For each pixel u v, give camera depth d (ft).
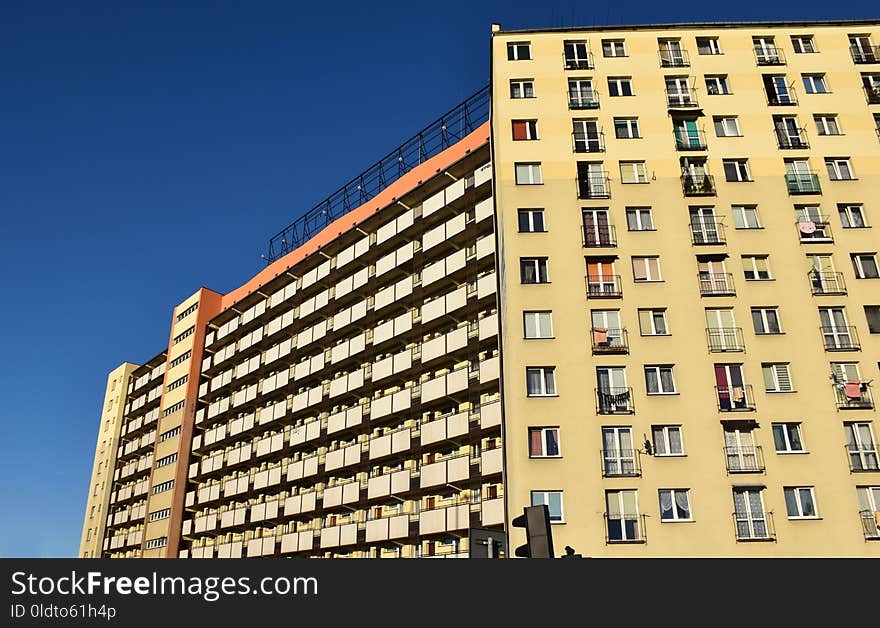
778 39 137.80
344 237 181.57
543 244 123.03
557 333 116.26
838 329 114.52
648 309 117.50
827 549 100.22
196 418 220.43
